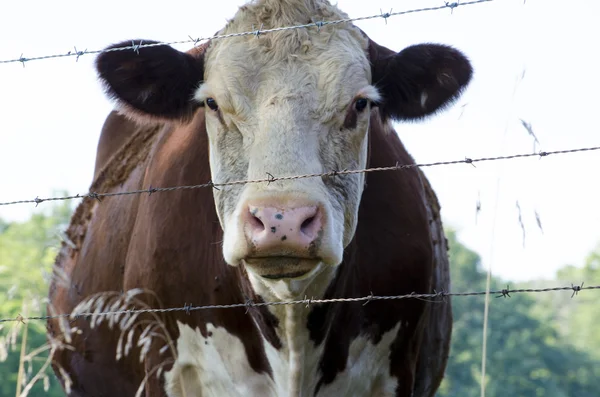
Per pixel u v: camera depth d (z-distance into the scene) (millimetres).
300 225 5844
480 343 40156
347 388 7480
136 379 8273
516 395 39219
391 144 7957
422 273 7715
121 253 8398
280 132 6312
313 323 7031
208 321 7508
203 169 7555
